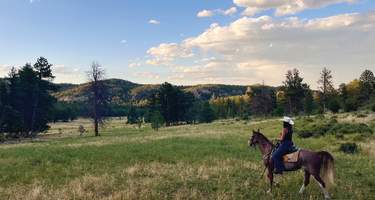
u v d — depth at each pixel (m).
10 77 79.25
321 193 13.24
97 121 68.62
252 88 113.19
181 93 111.56
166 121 109.44
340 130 38.62
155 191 13.70
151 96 115.50
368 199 12.64
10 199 13.38
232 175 16.75
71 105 169.75
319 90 101.19
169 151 26.95
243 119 93.62
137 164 20.53
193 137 39.69
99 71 70.06
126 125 112.88
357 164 19.55
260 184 14.70
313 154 12.57
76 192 13.76
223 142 33.53
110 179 16.23
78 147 32.16
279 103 104.19
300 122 50.84
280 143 13.51
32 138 68.31
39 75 81.62
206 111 106.88
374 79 107.81
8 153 29.03
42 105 80.69
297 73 99.25
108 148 30.25
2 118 72.50
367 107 81.44
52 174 18.80
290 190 13.77
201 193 13.37
